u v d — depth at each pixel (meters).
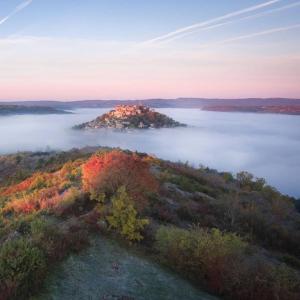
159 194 20.47
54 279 9.59
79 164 29.36
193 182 28.95
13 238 11.79
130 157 16.64
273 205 29.27
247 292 10.62
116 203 13.46
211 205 22.38
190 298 10.12
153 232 14.02
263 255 17.55
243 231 20.20
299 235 22.50
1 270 8.80
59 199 16.55
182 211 18.83
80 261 10.82
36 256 9.44
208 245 11.45
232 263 11.41
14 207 18.30
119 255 11.73
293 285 11.16
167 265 11.72
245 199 29.44
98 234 12.80
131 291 9.88
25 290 8.63
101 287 9.77
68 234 11.84
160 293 10.07
